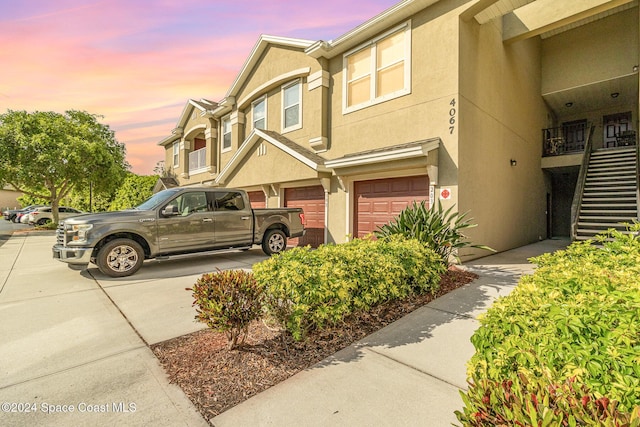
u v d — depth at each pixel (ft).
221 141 52.08
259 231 28.35
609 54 37.99
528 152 38.34
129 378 9.19
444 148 24.17
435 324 12.85
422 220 19.27
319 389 8.55
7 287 18.83
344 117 31.94
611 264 9.46
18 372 9.60
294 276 10.23
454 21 23.95
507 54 32.63
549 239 43.75
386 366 9.71
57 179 64.90
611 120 46.57
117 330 12.62
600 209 32.86
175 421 7.39
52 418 7.52
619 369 4.35
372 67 29.45
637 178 28.14
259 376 9.17
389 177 28.25
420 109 25.75
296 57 36.65
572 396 3.91
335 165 29.32
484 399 4.25
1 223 93.66
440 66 24.61
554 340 4.98
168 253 23.34
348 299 11.29
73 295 17.22
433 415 7.45
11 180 61.21
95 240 20.51
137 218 22.04
